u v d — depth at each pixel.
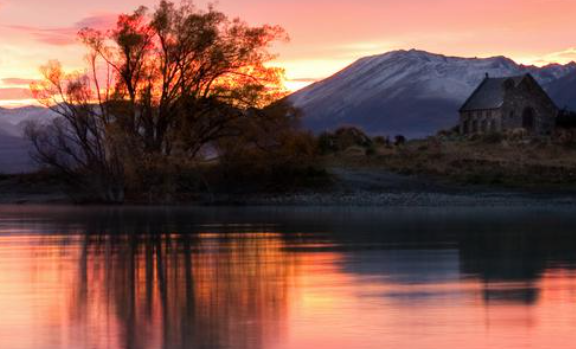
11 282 24.70
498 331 17.20
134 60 80.62
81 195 81.12
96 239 39.94
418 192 78.50
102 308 20.02
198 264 29.45
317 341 16.36
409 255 32.06
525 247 34.69
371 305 20.38
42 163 81.75
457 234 41.28
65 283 24.48
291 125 83.56
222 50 81.50
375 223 49.84
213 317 18.80
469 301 20.92
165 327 17.69
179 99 81.56
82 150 80.38
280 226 48.16
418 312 19.36
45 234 43.06
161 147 82.06
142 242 38.31
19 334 17.06
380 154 100.00
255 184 82.62
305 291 22.75
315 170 83.62
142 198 79.75
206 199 79.81
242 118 82.75
